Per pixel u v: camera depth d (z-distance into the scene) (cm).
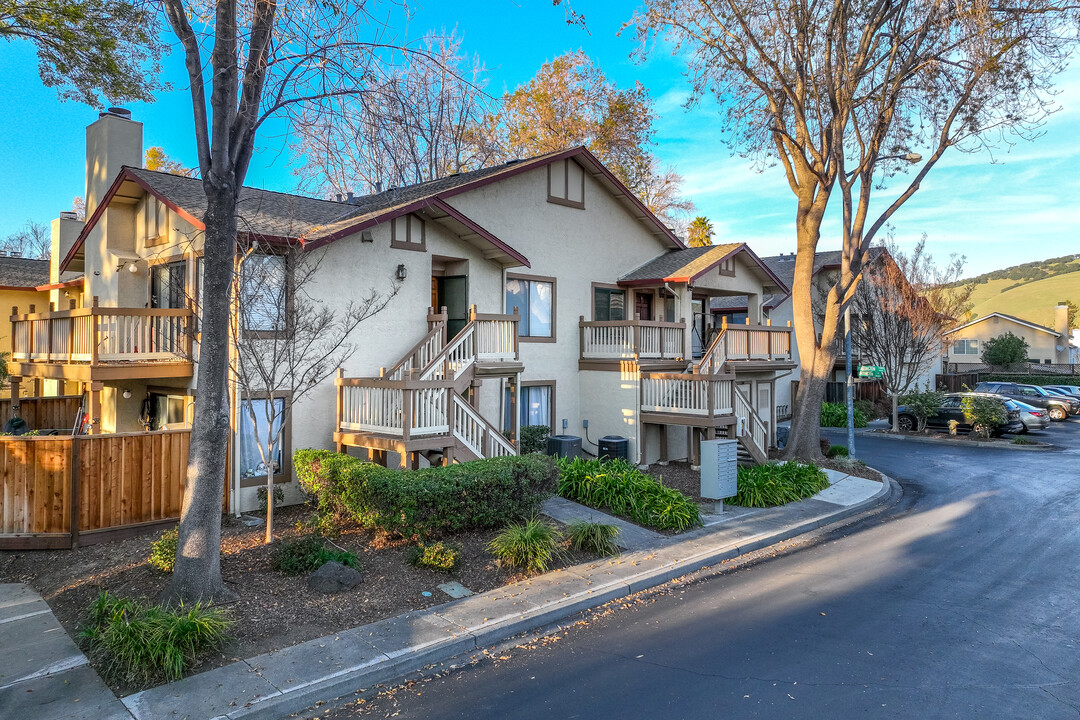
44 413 1473
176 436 999
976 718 512
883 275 2588
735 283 1959
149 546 895
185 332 1091
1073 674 590
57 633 661
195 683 559
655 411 1564
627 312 1861
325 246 1177
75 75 1224
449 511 908
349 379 1130
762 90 1712
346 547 902
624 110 3020
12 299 2155
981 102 1564
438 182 1664
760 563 966
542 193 1639
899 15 1581
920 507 1355
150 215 1305
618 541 1012
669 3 1650
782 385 2903
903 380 3231
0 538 889
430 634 665
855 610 761
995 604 778
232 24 702
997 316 4634
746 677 587
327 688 558
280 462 1133
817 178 1717
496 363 1323
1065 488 1523
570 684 579
